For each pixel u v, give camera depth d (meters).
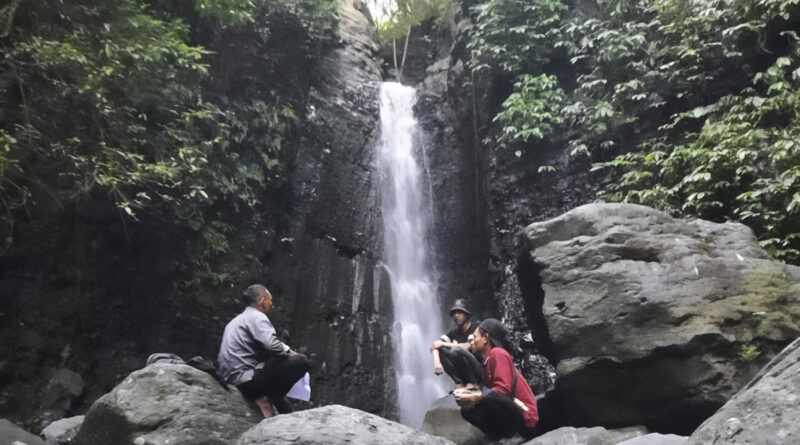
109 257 9.21
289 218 12.30
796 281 6.09
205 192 10.23
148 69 9.19
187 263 10.16
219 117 11.07
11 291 8.16
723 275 6.09
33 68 8.27
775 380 3.77
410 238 14.51
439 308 13.52
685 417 5.86
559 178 12.05
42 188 8.46
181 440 4.74
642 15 11.25
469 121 14.38
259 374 5.46
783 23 9.34
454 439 7.41
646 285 6.07
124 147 8.95
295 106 12.93
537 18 12.77
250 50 12.23
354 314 12.72
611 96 11.19
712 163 8.65
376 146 14.68
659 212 6.62
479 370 6.51
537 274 6.71
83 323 8.77
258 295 5.94
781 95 8.67
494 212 12.94
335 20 15.42
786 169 8.17
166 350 9.63
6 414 7.76
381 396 12.36
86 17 8.98
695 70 10.20
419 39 17.75
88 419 5.02
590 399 6.17
